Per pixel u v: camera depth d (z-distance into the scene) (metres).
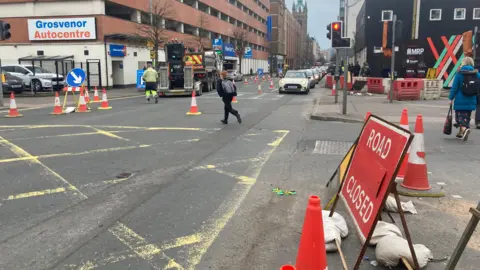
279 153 8.17
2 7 31.14
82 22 29.98
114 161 7.45
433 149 8.54
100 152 8.19
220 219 4.71
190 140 9.50
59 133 10.43
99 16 29.86
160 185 6.01
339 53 18.17
